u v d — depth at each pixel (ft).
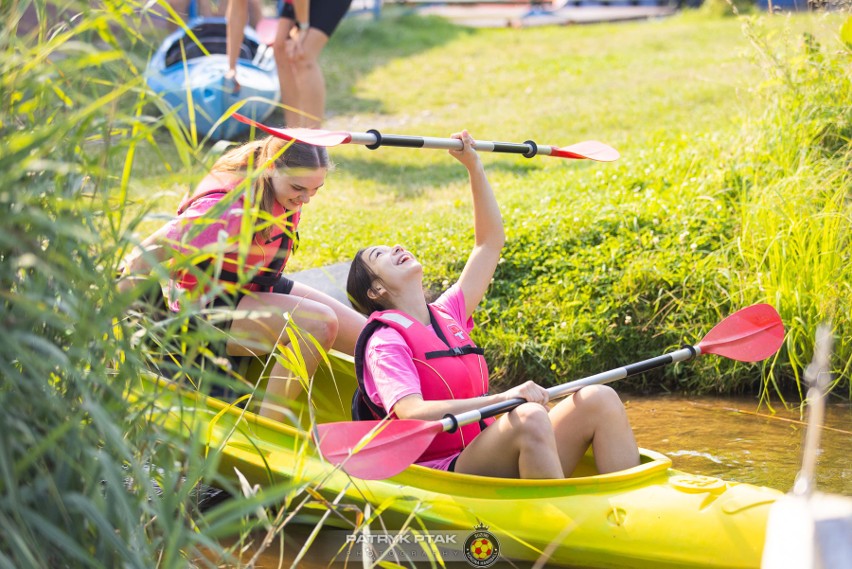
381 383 33.76
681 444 43.57
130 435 22.81
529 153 42.42
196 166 23.90
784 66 62.85
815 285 49.65
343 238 64.34
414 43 152.35
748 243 54.70
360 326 42.93
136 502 22.27
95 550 21.79
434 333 35.45
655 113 95.86
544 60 135.95
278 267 40.11
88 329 21.30
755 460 41.32
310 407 27.91
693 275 54.39
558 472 32.12
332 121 106.32
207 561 23.41
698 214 60.39
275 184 37.70
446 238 61.36
